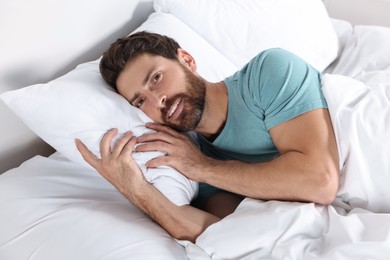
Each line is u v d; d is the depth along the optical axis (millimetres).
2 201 981
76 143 980
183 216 960
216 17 1491
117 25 1430
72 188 1049
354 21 2107
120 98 1043
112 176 980
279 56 1000
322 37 1643
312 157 896
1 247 910
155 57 1034
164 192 988
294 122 935
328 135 920
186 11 1475
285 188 910
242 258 866
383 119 930
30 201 975
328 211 901
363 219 854
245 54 1493
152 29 1326
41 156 1145
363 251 780
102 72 1072
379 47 1565
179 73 1035
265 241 859
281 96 956
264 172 933
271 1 1567
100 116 992
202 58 1338
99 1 1308
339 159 929
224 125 1089
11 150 1149
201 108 1044
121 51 1043
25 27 1078
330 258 793
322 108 949
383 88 1004
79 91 1008
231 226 892
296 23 1585
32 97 975
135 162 975
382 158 903
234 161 1005
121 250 861
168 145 1014
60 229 907
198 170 1007
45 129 992
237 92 1048
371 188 918
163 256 875
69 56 1242
